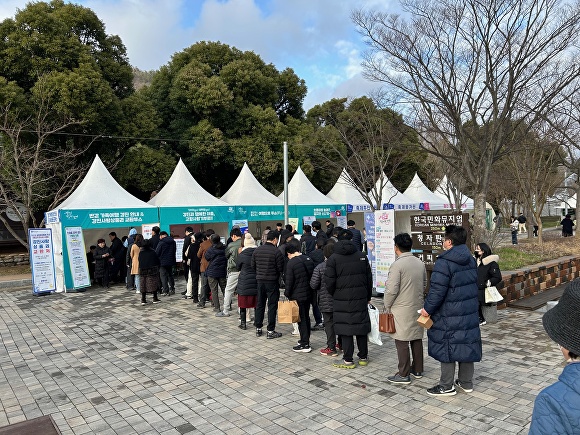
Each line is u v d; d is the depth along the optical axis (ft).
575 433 4.45
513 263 33.40
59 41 52.70
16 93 48.96
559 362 18.04
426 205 67.82
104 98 53.88
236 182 57.47
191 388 16.79
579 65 30.91
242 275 24.56
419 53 33.63
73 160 53.67
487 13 30.40
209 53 77.56
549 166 57.21
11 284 44.29
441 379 15.02
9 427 8.84
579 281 4.97
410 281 15.99
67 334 25.44
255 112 71.36
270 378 17.54
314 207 56.65
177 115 71.56
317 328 25.21
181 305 32.68
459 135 34.17
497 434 12.34
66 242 39.37
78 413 14.88
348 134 68.95
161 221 44.47
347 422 13.46
